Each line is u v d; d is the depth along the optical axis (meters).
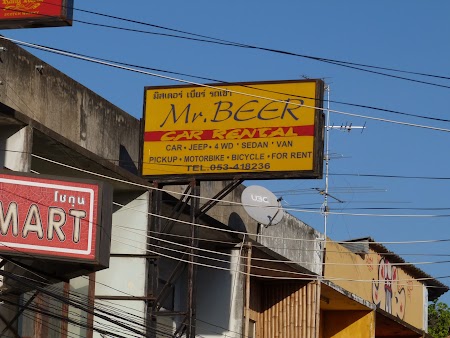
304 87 29.95
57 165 27.31
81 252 21.88
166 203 30.59
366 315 39.12
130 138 31.72
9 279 22.31
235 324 32.12
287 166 29.61
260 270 34.22
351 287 40.56
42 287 23.03
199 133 30.22
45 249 21.64
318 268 39.38
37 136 25.48
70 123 28.95
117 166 28.25
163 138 30.38
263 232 36.66
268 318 35.09
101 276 29.03
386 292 43.31
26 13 23.22
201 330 32.38
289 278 34.72
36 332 24.17
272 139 29.83
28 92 27.41
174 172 30.12
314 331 34.56
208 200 32.00
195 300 29.64
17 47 27.03
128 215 29.41
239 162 29.89
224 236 32.12
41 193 21.83
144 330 28.56
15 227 21.52
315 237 39.78
